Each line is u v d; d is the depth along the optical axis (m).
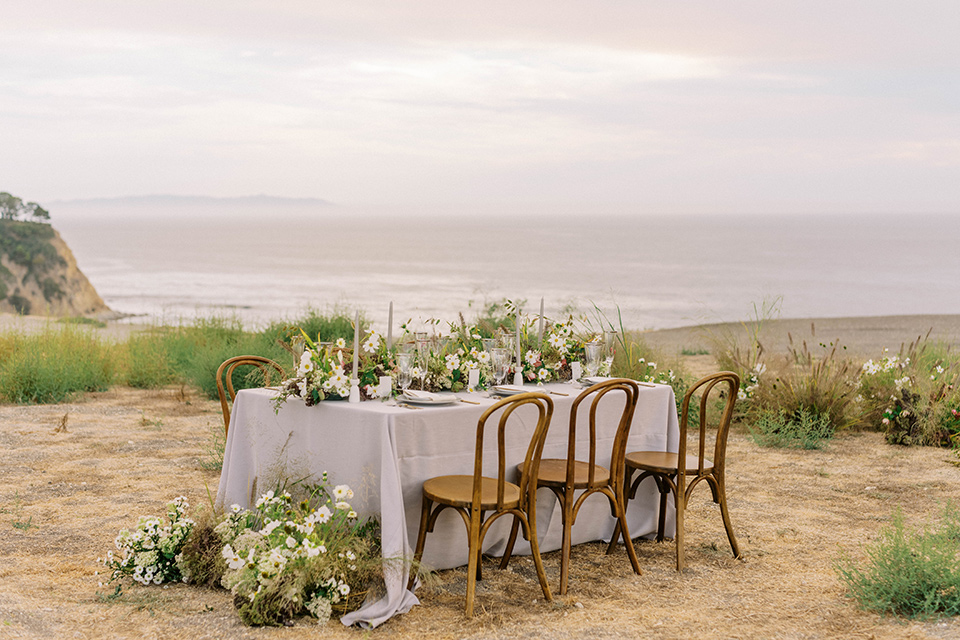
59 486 5.84
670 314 33.66
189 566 3.93
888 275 61.25
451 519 4.13
